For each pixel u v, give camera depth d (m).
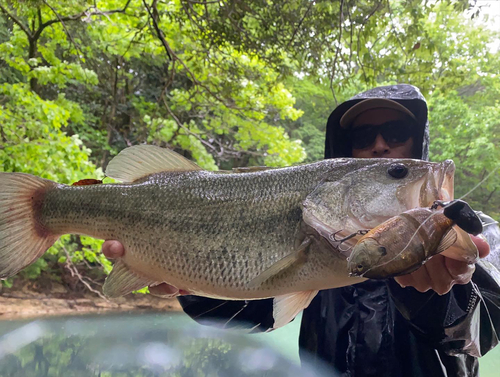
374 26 1.46
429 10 1.45
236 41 1.70
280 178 0.54
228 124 3.29
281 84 2.57
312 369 0.56
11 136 1.83
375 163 0.52
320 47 1.60
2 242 0.59
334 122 0.82
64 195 0.61
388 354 0.57
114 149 3.80
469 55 2.68
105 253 0.57
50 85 3.49
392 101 0.74
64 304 2.35
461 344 0.50
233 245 0.53
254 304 0.68
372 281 0.62
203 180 0.56
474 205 3.03
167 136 3.03
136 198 0.58
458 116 3.45
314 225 0.50
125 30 2.61
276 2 1.53
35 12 2.20
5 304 2.17
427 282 0.44
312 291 0.52
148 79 4.05
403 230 0.37
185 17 1.96
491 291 0.53
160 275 0.56
